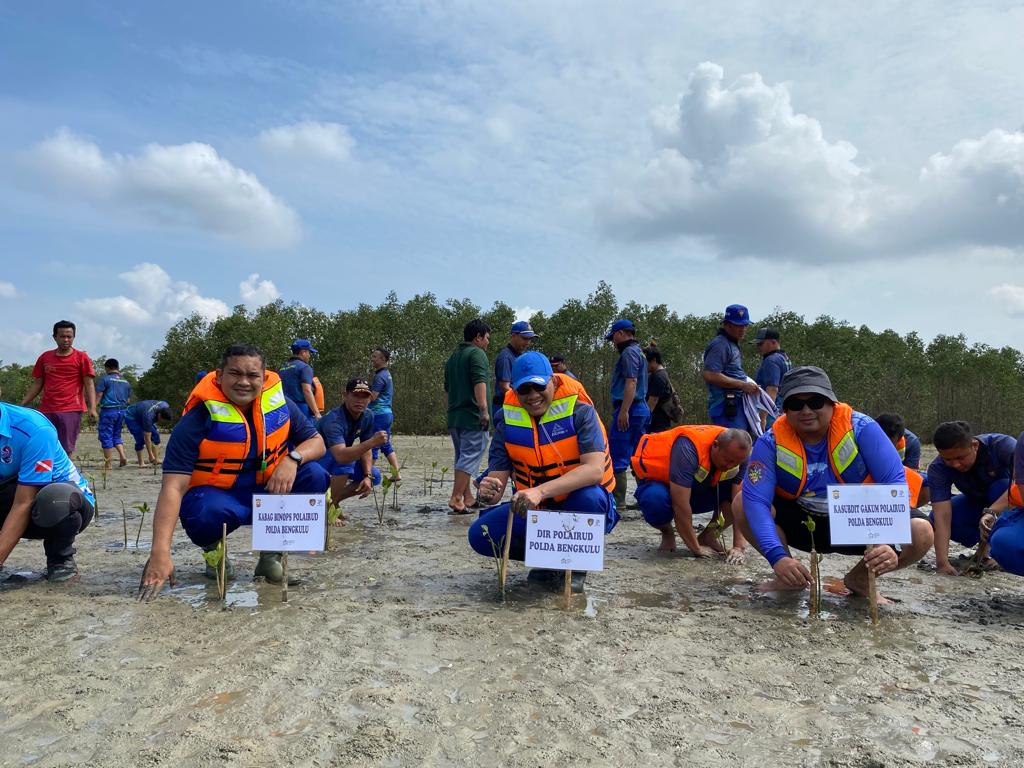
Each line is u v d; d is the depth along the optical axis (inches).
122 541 227.1
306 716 103.9
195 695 110.3
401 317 1453.0
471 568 197.3
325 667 122.0
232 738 97.0
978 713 106.9
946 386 1606.8
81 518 175.9
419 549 222.8
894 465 157.9
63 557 177.3
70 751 93.3
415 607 157.8
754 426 276.2
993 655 131.6
